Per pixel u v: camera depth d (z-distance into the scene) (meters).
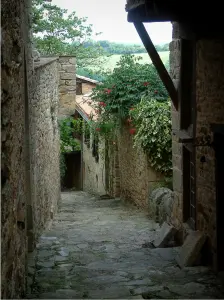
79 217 14.67
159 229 11.93
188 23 8.40
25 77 9.34
